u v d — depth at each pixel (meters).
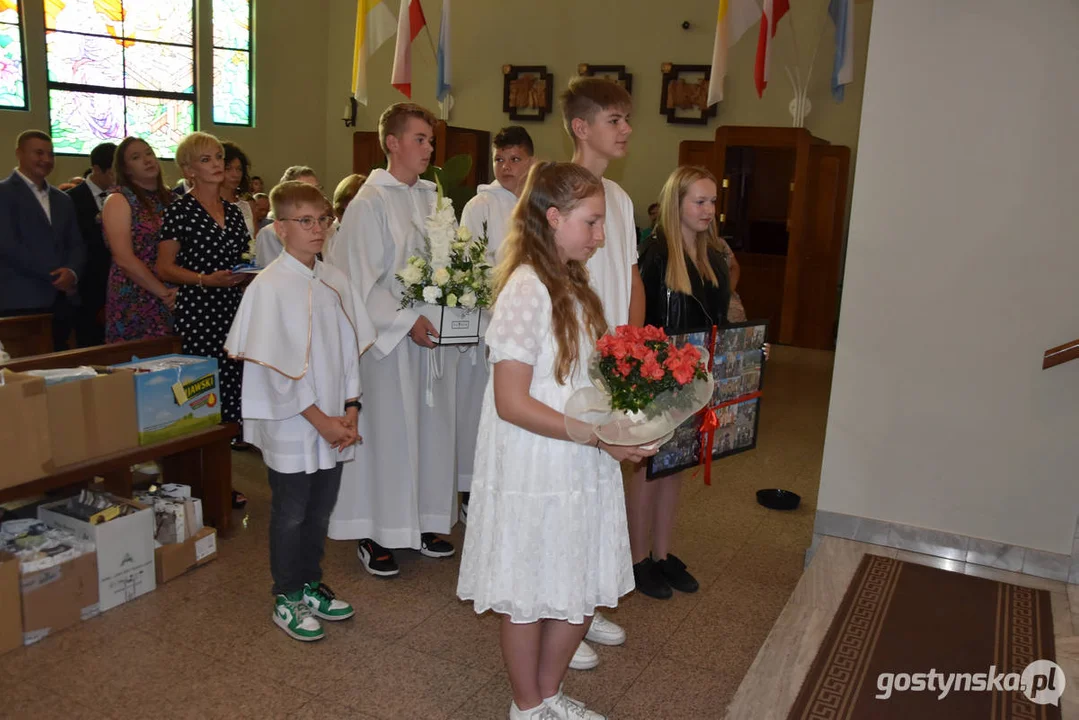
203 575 2.99
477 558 1.94
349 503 3.04
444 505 3.18
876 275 2.97
